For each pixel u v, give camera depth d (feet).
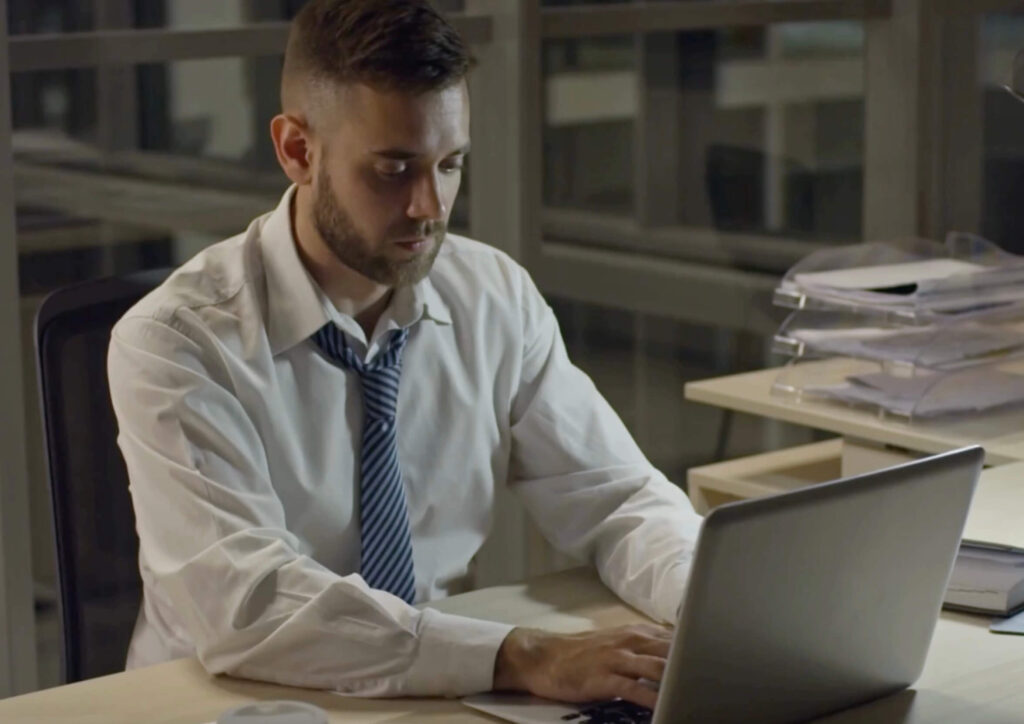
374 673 5.75
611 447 7.50
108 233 11.91
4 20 10.57
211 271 6.87
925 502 5.32
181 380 6.42
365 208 6.34
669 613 6.41
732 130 15.39
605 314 14.73
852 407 10.25
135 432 6.42
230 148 12.50
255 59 12.51
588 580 7.07
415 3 6.26
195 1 11.90
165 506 6.27
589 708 5.57
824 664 5.30
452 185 6.49
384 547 6.89
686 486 15.70
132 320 6.64
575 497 7.35
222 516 6.19
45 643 11.81
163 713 5.62
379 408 6.93
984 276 10.50
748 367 15.96
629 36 14.53
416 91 6.16
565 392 7.64
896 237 16.12
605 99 14.48
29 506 11.41
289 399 6.79
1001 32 16.05
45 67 11.16
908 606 5.49
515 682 5.71
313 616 5.82
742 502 4.74
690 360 15.49
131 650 7.07
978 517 7.73
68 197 11.62
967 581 6.54
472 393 7.43
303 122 6.50
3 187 10.77
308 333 6.78
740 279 15.72
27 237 11.46
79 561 7.14
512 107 13.30
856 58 15.96
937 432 9.61
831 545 5.04
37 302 11.59
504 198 13.60
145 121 11.95
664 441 15.51
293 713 4.84
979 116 16.16
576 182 14.34
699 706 5.00
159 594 6.69
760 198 15.75
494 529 13.84
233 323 6.72
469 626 5.82
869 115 16.16
